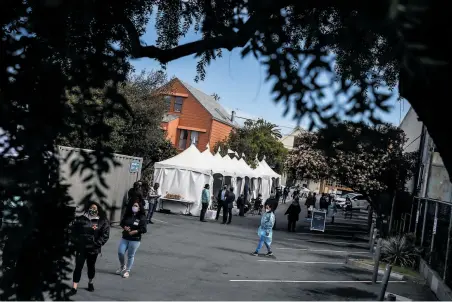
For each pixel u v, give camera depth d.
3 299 2.85
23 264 2.88
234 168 33.44
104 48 3.08
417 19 1.88
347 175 23.12
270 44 2.51
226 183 33.34
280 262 15.38
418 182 21.94
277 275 12.97
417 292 13.21
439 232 14.84
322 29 2.64
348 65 2.55
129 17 3.75
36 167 2.56
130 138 26.19
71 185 2.79
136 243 10.55
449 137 2.84
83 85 2.82
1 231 2.63
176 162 28.03
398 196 23.20
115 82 2.90
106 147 2.78
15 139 2.55
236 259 14.91
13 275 2.86
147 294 9.19
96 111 2.78
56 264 2.96
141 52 3.43
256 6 2.48
